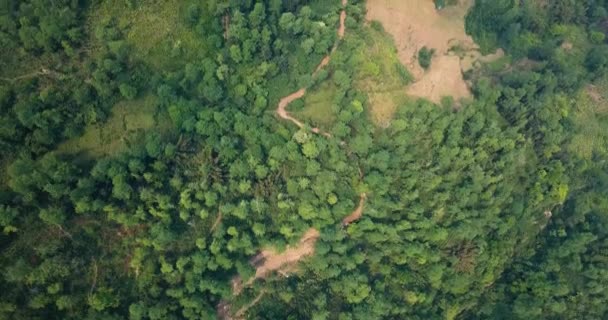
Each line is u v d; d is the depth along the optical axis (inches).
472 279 3809.1
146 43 3624.5
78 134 3420.3
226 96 3631.9
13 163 3206.2
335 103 3587.6
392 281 3730.3
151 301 3275.1
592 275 3843.5
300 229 3538.4
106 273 3272.6
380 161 3511.3
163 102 3491.6
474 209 3747.5
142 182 3356.3
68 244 3223.4
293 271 3681.1
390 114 3666.3
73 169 3240.7
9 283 3068.4
